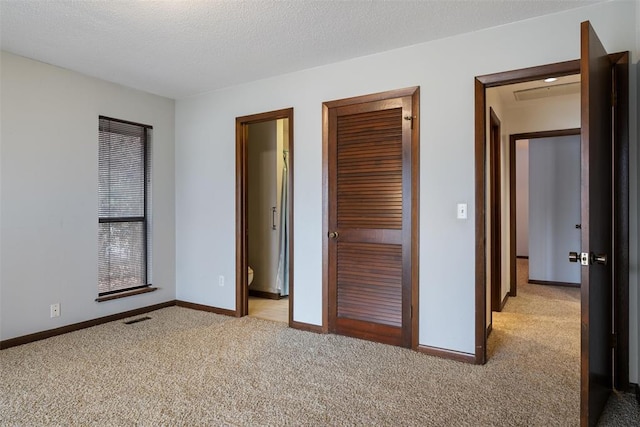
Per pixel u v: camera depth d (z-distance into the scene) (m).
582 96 1.74
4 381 2.41
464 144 2.75
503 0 2.28
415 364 2.69
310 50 3.00
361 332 3.18
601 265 2.00
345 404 2.14
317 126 3.38
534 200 5.70
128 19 2.48
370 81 3.11
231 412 2.05
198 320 3.77
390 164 3.03
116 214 3.85
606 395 2.17
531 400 2.19
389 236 3.04
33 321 3.17
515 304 4.43
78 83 3.47
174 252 4.38
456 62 2.77
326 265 3.34
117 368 2.61
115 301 3.78
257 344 3.08
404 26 2.61
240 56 3.11
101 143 3.71
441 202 2.83
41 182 3.22
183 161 4.31
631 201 2.27
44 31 2.64
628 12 2.27
